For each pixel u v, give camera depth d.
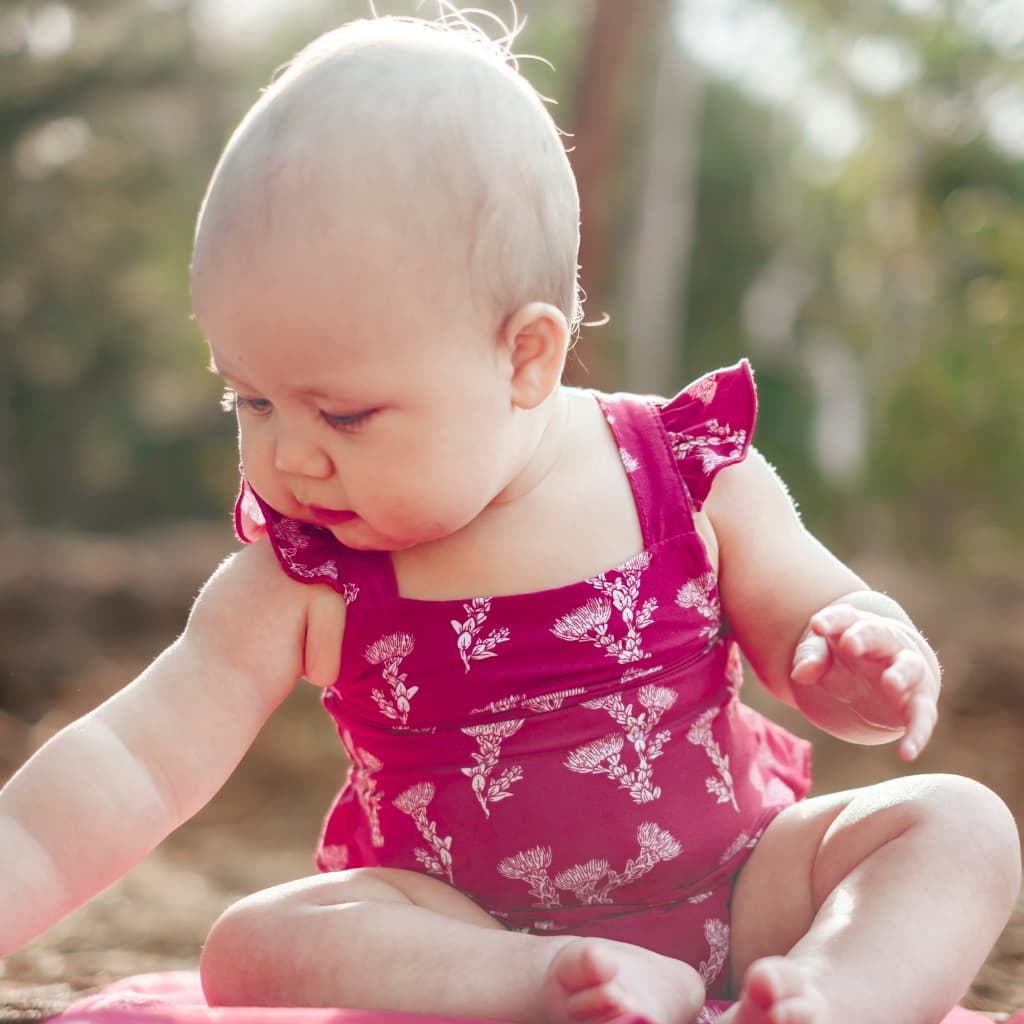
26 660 7.73
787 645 1.60
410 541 1.44
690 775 1.54
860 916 1.29
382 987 1.33
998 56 11.59
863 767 5.78
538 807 1.49
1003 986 2.11
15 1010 1.70
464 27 1.68
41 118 14.55
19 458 16.97
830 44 13.52
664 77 12.82
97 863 1.41
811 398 17.12
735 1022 1.17
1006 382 13.31
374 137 1.34
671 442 1.62
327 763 6.05
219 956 1.43
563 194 1.46
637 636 1.52
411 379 1.33
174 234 15.98
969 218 11.76
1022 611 7.90
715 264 17.14
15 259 15.20
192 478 18.39
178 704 1.49
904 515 14.99
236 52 15.95
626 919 1.52
